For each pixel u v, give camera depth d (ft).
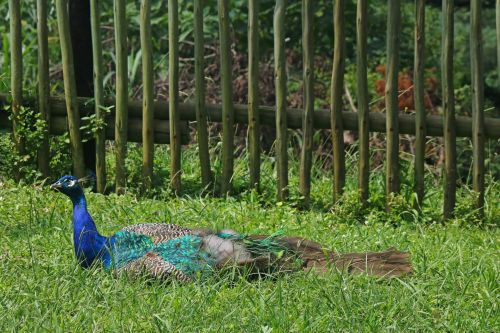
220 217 31.37
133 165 34.81
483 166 33.71
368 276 24.17
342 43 33.30
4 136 35.04
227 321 21.34
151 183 34.58
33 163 35.22
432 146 44.75
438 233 30.60
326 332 21.03
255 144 34.22
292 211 32.78
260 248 24.94
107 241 25.13
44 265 25.00
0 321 20.89
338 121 33.73
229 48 33.86
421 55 33.27
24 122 34.81
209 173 34.60
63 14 34.19
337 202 33.83
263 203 34.27
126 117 34.50
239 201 34.04
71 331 20.71
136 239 24.88
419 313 22.11
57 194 33.30
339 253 25.36
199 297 22.67
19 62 34.65
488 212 34.35
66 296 22.67
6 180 34.83
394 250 25.17
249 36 33.65
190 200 33.37
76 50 35.27
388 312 22.04
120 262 24.59
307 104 33.76
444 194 33.96
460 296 23.40
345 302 22.00
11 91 34.81
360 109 33.63
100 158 34.78
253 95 33.94
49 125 35.06
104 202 32.63
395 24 32.99
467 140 44.62
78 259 25.17
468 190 34.86
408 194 33.94
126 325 20.99
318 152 42.68
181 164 37.04
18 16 34.45
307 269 24.71
